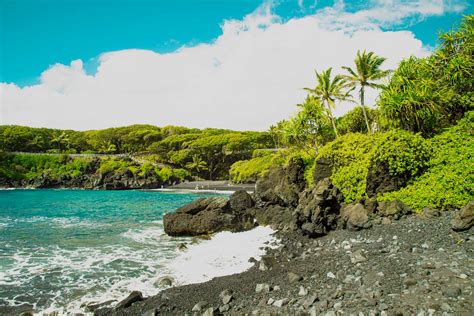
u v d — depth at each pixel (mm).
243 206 21922
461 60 22078
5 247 17641
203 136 134625
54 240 19469
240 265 13867
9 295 10758
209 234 20438
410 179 18188
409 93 21250
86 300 10352
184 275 12750
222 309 9016
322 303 8055
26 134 125375
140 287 11516
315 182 23391
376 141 19891
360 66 36062
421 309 6922
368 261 10773
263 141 121438
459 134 18781
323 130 39500
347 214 17000
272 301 9008
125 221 27609
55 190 85938
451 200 15195
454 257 9625
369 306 7477
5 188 91438
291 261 13383
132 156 121875
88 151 131125
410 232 13211
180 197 58656
